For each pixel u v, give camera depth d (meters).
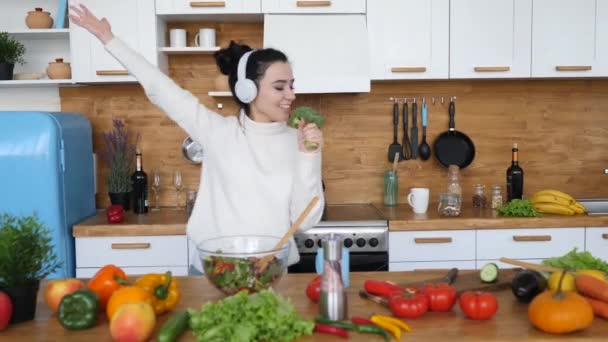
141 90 3.41
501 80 3.48
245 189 1.92
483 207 3.28
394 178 3.41
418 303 1.31
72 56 3.05
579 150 3.52
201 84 3.40
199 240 2.03
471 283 1.60
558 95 3.49
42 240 1.37
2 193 2.74
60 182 2.79
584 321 1.20
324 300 1.30
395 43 3.10
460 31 3.10
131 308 1.18
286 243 1.52
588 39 3.12
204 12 3.05
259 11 3.06
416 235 2.91
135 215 3.15
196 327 1.16
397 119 3.46
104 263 2.87
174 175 3.35
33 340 1.21
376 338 1.20
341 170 3.49
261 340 1.17
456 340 1.18
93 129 3.40
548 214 3.04
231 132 1.96
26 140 2.73
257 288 1.38
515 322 1.29
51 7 3.35
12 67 3.15
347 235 2.88
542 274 1.44
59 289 1.36
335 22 3.07
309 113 1.76
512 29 3.10
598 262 1.53
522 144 3.51
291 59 3.01
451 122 3.46
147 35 3.05
